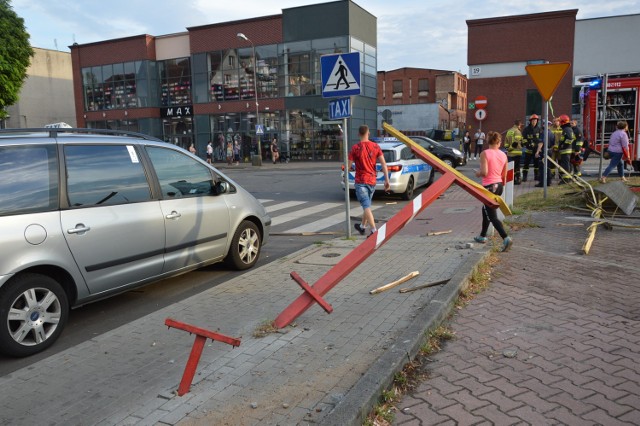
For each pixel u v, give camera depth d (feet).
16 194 14.23
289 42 125.08
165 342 14.44
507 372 12.18
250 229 23.12
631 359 12.71
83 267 15.56
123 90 145.69
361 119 127.95
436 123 169.37
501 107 112.78
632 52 102.99
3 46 81.97
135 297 19.49
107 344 14.44
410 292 17.60
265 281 20.04
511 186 32.73
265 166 118.52
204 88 137.39
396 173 44.47
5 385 12.26
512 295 17.70
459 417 10.35
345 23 118.73
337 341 13.74
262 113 131.54
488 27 111.65
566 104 108.37
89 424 10.38
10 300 13.66
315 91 124.36
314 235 31.37
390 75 249.55
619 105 55.36
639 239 25.44
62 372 12.82
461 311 16.31
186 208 19.45
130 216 17.11
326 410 10.30
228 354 13.28
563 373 12.06
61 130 16.43
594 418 10.16
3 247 13.47
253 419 10.12
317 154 127.34
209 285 20.77
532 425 9.98
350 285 18.79
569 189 43.16
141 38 140.77
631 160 55.06
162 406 10.87
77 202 15.67
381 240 15.56
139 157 18.24
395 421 10.32
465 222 31.63
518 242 25.45
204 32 134.82
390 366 11.77
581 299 17.13
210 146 128.67
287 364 12.51
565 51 107.04
